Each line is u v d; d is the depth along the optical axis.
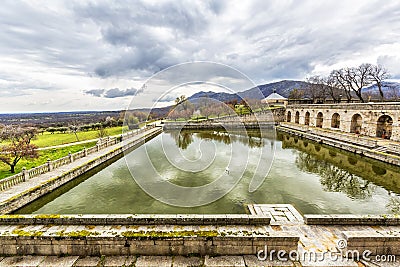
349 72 51.56
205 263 6.06
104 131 35.47
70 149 25.77
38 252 6.38
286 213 9.95
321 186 15.20
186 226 7.14
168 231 6.48
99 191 14.20
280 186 14.77
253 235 6.27
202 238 6.27
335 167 19.94
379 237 6.11
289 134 40.09
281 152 25.77
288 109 54.62
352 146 23.72
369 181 16.62
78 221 7.19
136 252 6.36
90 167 17.83
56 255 6.36
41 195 12.73
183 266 5.98
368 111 29.03
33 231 6.48
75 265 6.01
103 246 6.33
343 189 14.84
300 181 16.02
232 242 6.28
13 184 13.16
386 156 19.25
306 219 7.78
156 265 6.01
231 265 5.98
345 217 7.70
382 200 13.27
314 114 42.16
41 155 22.52
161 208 11.33
